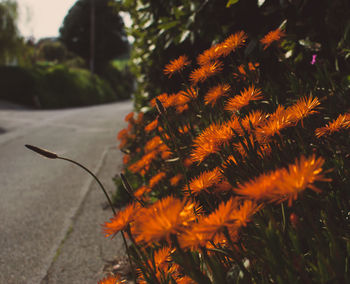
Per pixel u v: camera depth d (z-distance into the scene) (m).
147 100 4.57
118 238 3.14
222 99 1.51
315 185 0.58
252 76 1.73
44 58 49.78
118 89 44.06
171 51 3.54
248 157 1.06
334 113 1.47
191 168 1.88
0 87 27.22
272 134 0.98
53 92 29.61
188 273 0.85
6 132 12.16
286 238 0.88
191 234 0.68
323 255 0.72
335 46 2.07
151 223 0.61
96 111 20.67
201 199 1.26
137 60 4.68
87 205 4.18
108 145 8.34
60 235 3.39
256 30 2.53
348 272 0.78
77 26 41.38
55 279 2.59
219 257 0.96
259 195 0.59
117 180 4.58
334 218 0.98
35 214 4.07
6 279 2.67
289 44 2.28
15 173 6.31
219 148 1.08
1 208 4.41
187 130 2.01
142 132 4.34
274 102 1.54
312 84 1.83
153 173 2.85
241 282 0.80
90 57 42.69
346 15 1.95
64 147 8.59
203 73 1.46
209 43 3.10
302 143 1.09
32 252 3.08
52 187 5.18
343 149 1.21
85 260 2.82
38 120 15.67
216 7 2.71
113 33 42.34
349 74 1.96
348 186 1.07
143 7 4.04
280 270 0.76
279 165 1.04
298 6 2.17
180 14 2.92
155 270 0.92
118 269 2.53
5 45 28.23
